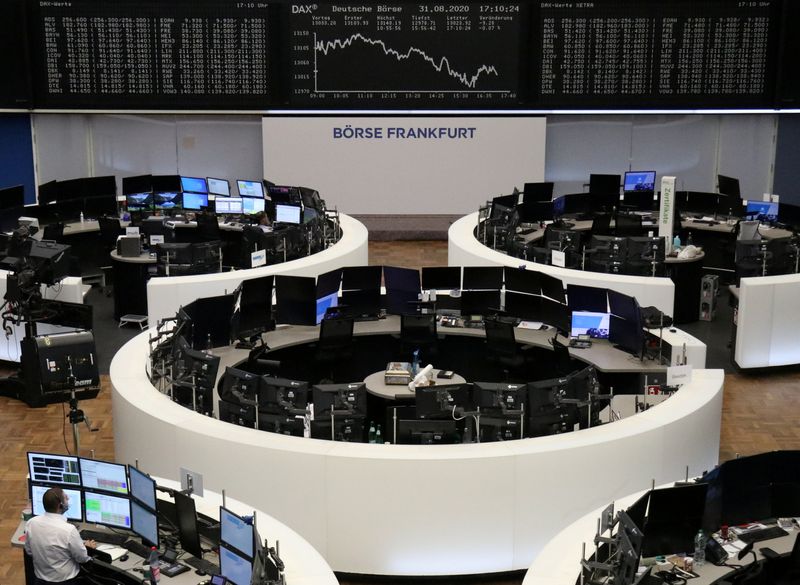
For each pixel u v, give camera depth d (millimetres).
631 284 10461
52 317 9719
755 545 6375
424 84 15719
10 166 15359
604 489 7074
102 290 14070
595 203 15094
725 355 11555
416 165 16094
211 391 7992
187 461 7191
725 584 5840
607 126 16281
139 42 15250
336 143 15953
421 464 6699
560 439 7031
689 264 12617
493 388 7453
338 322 9562
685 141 16328
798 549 6180
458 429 7957
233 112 15672
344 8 15375
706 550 6191
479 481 6770
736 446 9070
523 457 6785
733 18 15320
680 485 6277
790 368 11109
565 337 9891
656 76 15578
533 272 10117
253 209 14719
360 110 15797
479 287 10383
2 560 7180
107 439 9203
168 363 8469
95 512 6461
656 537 6094
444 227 16469
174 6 15164
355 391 7359
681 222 14531
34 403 9836
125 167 16172
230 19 15273
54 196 14086
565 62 15578
